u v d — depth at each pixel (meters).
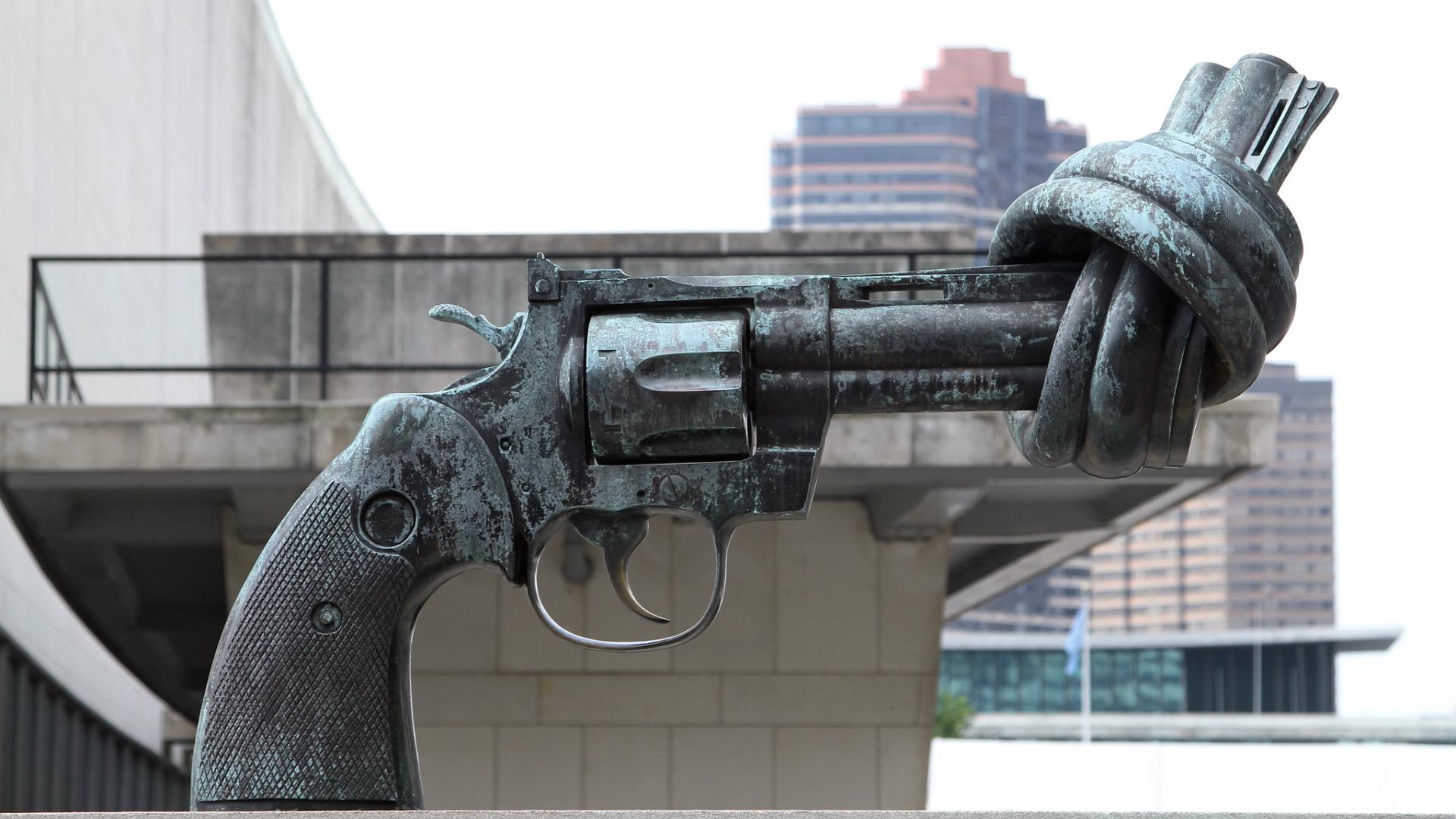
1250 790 40.72
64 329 8.21
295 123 25.59
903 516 7.84
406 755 2.61
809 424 2.50
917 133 126.62
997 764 42.12
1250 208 2.30
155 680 12.26
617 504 2.49
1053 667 78.38
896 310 2.49
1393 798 40.31
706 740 8.02
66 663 12.79
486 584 8.05
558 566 8.05
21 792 11.32
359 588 2.55
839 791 8.02
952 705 47.34
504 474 2.53
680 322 2.47
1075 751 41.69
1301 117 2.38
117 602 10.02
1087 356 2.39
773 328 2.47
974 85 127.81
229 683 2.56
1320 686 78.19
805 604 8.10
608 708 8.02
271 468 7.04
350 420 7.07
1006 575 11.26
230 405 7.07
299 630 2.56
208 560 9.75
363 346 8.44
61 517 7.93
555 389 2.48
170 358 10.51
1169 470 7.47
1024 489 8.46
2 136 12.05
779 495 2.48
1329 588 106.00
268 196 23.55
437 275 8.47
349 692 2.55
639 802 7.98
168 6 18.22
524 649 8.02
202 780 2.55
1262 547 106.12
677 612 8.05
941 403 2.51
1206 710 77.81
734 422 2.43
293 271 8.62
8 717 10.98
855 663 8.09
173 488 7.34
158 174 17.81
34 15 12.96
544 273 2.51
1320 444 107.62
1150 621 106.75
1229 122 2.40
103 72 15.43
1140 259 2.32
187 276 10.61
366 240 8.61
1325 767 40.25
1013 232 2.49
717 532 2.50
